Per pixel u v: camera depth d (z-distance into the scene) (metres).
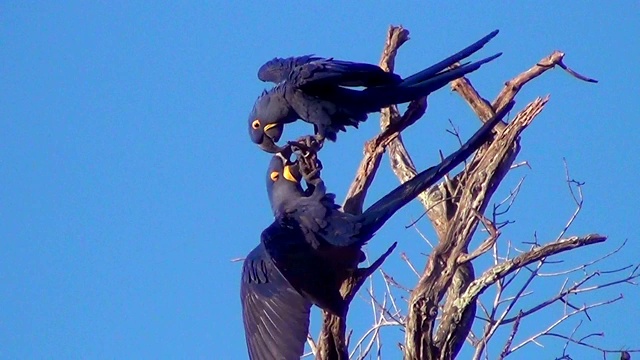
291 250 13.59
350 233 13.60
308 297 13.41
